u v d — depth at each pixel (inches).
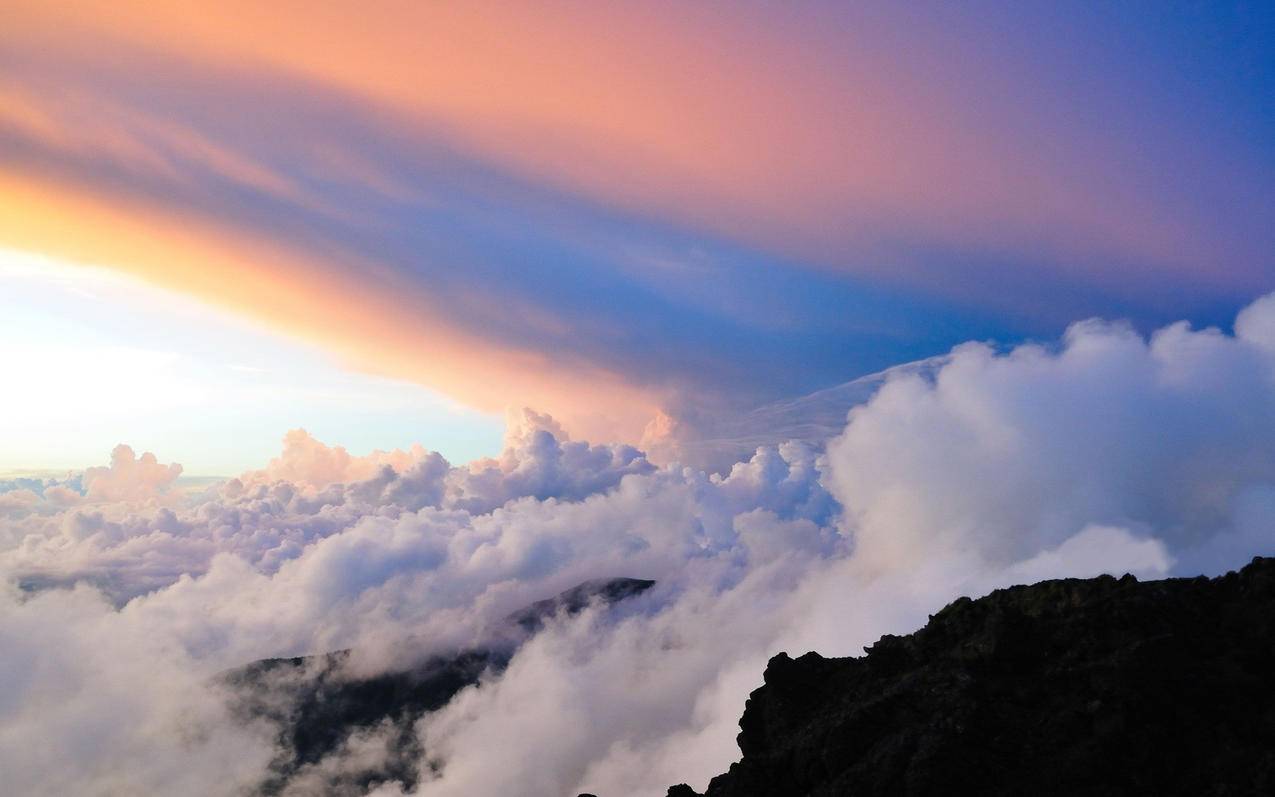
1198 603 1449.3
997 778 1216.2
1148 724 1199.6
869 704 1449.3
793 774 1478.8
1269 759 1095.6
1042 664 1435.8
